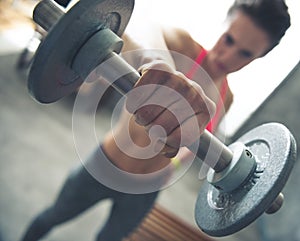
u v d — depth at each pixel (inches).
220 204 28.7
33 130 89.7
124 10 25.2
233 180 26.9
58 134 92.2
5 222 69.6
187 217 95.6
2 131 85.0
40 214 56.3
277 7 38.0
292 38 86.3
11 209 72.1
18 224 70.3
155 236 75.7
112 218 54.7
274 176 25.6
